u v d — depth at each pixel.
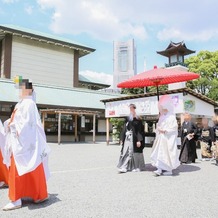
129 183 5.97
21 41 24.77
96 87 33.19
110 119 20.97
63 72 27.44
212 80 31.20
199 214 3.83
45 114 20.38
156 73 8.07
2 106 19.53
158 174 6.93
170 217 3.70
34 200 4.34
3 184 5.59
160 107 7.39
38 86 23.22
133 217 3.70
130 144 7.64
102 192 5.12
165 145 7.09
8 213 3.88
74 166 8.58
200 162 10.10
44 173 4.45
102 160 10.14
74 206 4.21
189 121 9.88
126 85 9.12
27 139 4.12
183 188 5.48
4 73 23.58
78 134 23.77
